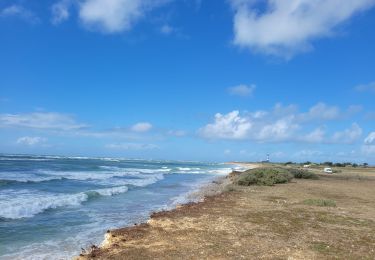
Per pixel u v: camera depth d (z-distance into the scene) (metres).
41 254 12.04
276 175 41.59
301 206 22.06
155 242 12.84
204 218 17.33
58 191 27.89
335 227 16.30
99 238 14.38
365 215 19.80
